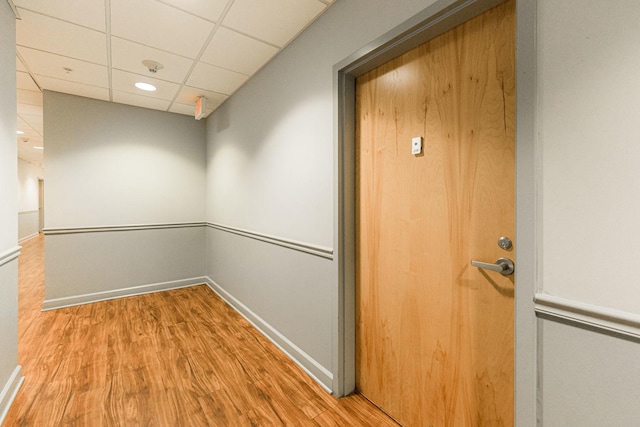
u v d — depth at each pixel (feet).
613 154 2.26
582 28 2.40
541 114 2.65
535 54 2.66
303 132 5.86
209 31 5.78
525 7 2.71
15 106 5.20
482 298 3.47
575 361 2.49
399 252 4.40
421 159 4.07
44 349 6.54
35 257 17.78
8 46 4.87
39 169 30.45
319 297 5.51
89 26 5.59
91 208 9.60
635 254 2.18
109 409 4.67
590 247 2.39
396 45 4.07
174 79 8.02
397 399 4.48
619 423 2.27
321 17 5.28
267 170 7.23
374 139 4.74
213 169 10.96
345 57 4.75
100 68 7.34
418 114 4.08
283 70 6.48
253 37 5.99
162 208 10.90
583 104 2.40
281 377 5.61
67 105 9.14
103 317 8.39
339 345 5.02
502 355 3.31
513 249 3.19
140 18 5.35
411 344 4.26
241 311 8.66
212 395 5.05
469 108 3.53
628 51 2.18
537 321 2.70
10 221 5.03
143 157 10.48
